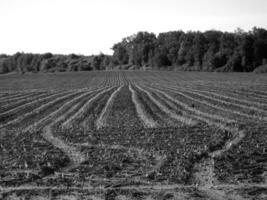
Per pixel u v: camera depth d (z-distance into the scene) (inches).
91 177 529.3
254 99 1430.9
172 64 5575.8
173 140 736.3
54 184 504.1
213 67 4539.9
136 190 473.7
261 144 697.6
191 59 5211.6
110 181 510.6
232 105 1267.2
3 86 2640.3
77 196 460.1
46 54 6815.9
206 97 1526.8
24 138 798.5
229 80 2706.7
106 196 457.4
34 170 566.3
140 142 723.4
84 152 661.3
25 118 1091.3
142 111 1170.0
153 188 482.0
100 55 6594.5
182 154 626.2
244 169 552.7
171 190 472.4
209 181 506.9
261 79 2755.9
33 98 1673.2
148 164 580.4
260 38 4397.1
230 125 895.1
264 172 540.1
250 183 499.2
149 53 6102.4
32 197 460.8
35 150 684.7
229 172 539.5
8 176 540.7
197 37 5187.0
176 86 2220.7
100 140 752.3
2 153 665.0
